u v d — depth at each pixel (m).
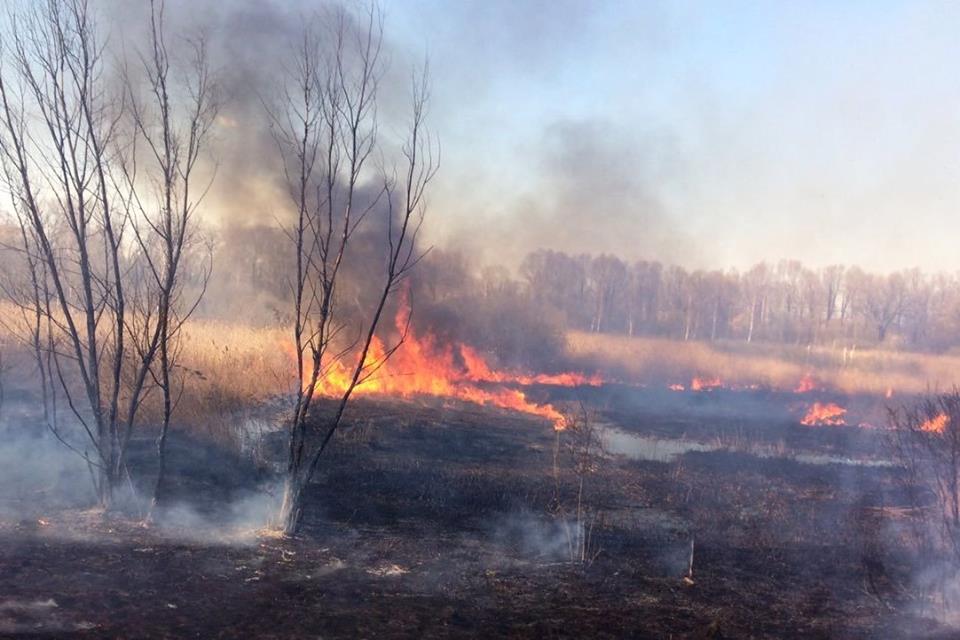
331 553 7.28
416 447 13.23
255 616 5.46
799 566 8.02
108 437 8.09
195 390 11.80
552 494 10.62
